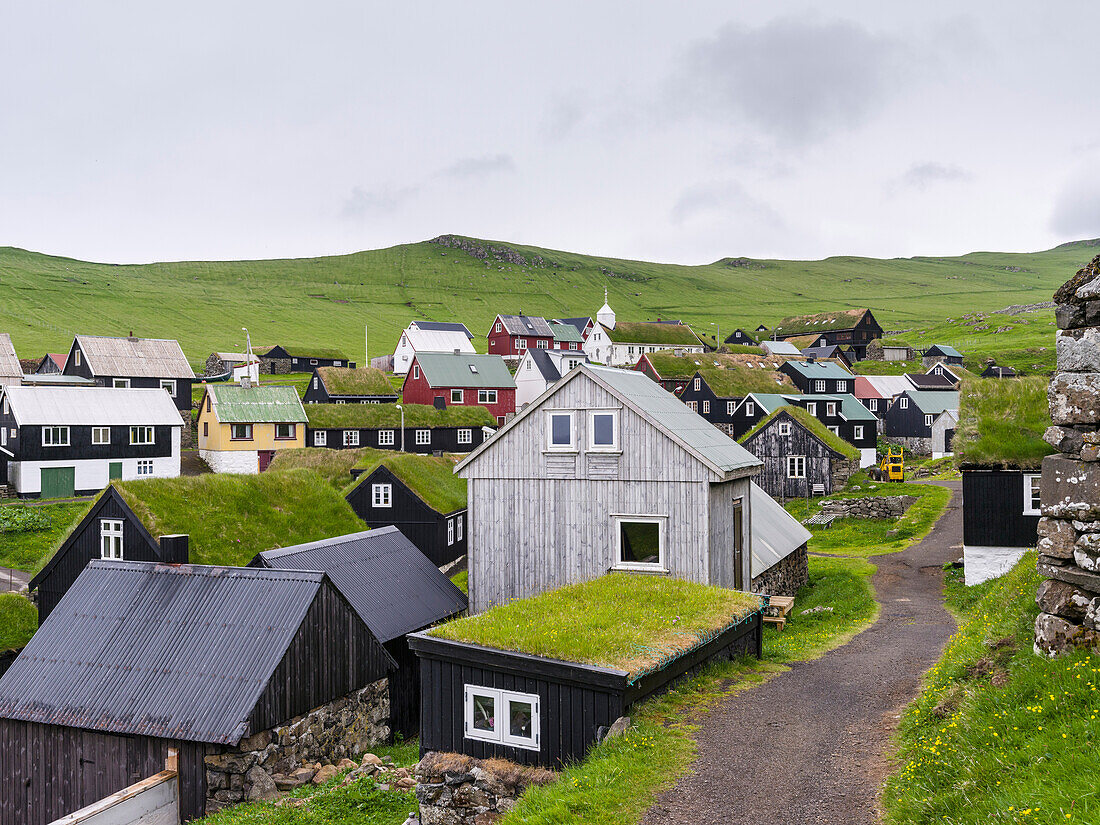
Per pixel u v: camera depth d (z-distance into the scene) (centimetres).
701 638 1623
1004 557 3041
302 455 6197
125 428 6844
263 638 1850
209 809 1688
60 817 1833
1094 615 1043
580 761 1298
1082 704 924
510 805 1292
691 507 2566
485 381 10125
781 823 987
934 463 7744
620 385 2772
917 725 1235
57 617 2061
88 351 9069
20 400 6400
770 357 12194
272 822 1442
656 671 1447
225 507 3169
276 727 1777
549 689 1377
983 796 848
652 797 1080
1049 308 18700
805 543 3709
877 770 1134
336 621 2012
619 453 2664
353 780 1631
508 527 2830
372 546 2850
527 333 14900
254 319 18638
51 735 1852
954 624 2555
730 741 1280
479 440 9088
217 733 1670
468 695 1446
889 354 15538
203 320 17812
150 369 9288
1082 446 1078
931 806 895
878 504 5256
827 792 1067
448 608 2761
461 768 1350
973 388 3094
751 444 6381
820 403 8525
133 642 1941
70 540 3073
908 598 3145
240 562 2980
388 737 2214
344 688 2030
